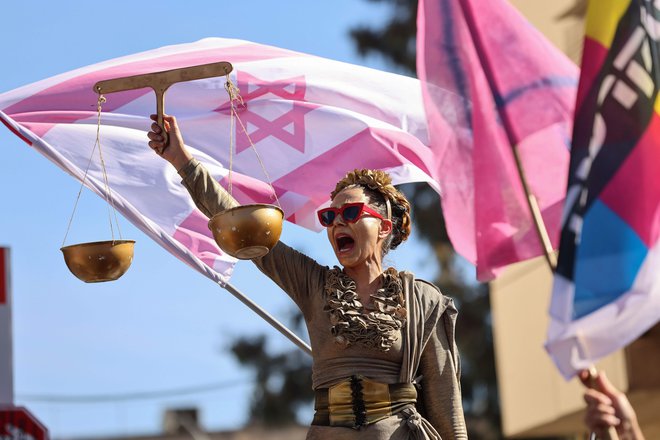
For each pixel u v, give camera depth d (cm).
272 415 2519
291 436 2548
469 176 454
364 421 479
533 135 466
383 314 488
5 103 580
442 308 502
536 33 463
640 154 408
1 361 734
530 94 458
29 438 728
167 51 604
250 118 597
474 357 2212
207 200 512
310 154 594
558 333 394
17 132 543
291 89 598
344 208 499
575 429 1252
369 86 606
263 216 484
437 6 459
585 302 396
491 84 457
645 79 414
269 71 600
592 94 412
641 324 394
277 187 591
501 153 455
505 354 1295
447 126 455
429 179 597
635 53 416
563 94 458
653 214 404
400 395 485
